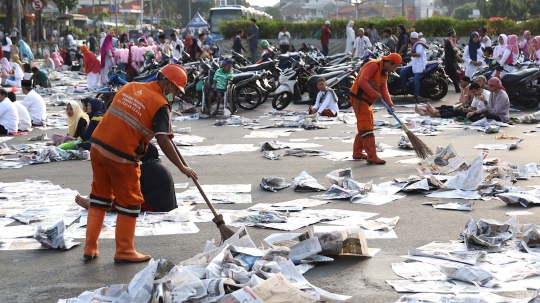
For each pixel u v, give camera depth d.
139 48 23.73
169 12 125.00
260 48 32.88
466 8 92.31
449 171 8.20
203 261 4.89
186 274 4.36
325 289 4.73
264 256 4.85
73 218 6.75
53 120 15.24
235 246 5.01
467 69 18.83
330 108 14.59
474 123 12.71
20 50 33.16
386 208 6.92
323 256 5.32
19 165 9.86
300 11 145.75
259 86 16.44
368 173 8.70
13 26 49.41
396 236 5.95
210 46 26.16
